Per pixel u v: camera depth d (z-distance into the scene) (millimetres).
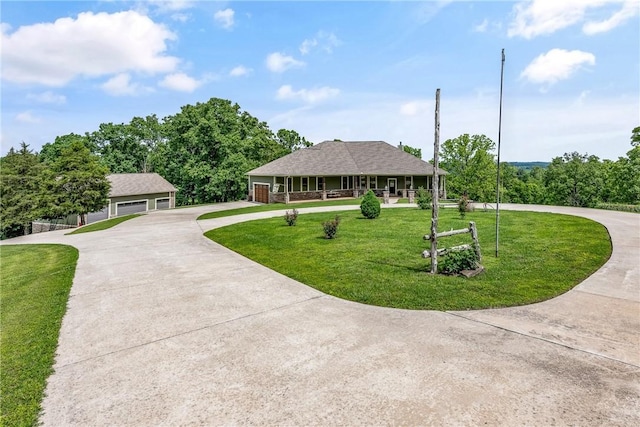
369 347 4461
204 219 20234
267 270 8695
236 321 5445
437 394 3391
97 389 3629
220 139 38250
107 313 5914
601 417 3020
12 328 5422
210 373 3896
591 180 45531
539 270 7945
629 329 4895
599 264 8383
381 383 3607
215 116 40875
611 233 12281
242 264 9367
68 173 26469
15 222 27766
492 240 11531
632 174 35656
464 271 7695
